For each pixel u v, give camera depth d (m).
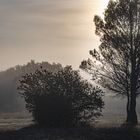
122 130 35.12
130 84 47.78
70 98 40.34
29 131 34.31
